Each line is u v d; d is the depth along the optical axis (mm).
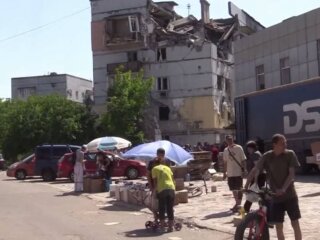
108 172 24172
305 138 24828
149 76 59375
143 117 55719
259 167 8828
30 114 57531
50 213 16484
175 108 58625
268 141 27203
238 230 8375
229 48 62906
